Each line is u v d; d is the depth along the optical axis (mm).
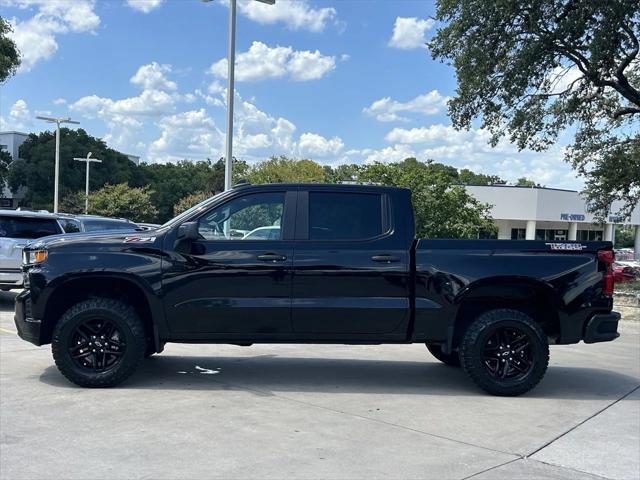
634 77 21938
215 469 4324
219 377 7113
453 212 22750
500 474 4426
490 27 16797
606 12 15781
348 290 6504
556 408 6219
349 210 6699
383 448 4859
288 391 6559
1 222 12398
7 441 4766
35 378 6750
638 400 6637
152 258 6434
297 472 4316
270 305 6445
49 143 81250
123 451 4617
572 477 4426
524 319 6594
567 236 53812
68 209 62312
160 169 97438
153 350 7332
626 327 13234
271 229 6633
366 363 8211
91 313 6379
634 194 24891
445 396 6562
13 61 24500
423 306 6543
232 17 17203
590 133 22891
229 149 17484
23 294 6527
